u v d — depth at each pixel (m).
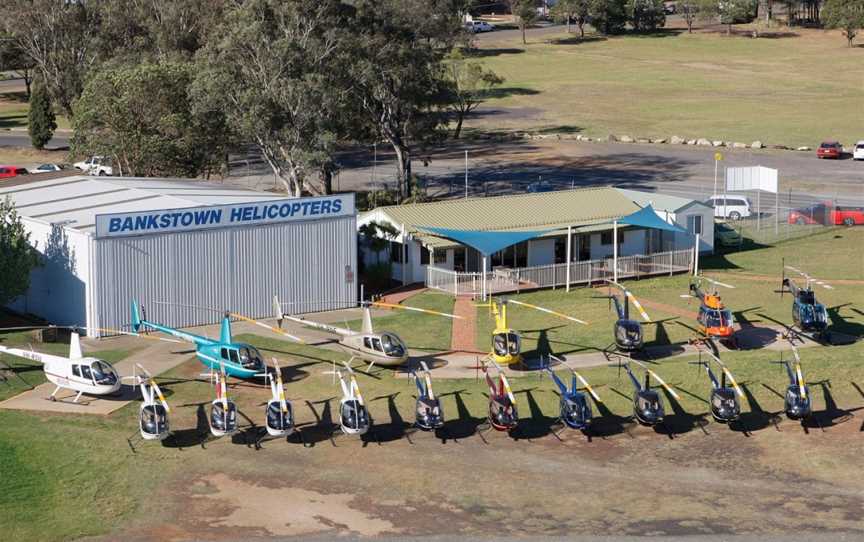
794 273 72.81
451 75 123.75
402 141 98.50
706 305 57.56
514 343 53.78
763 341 58.38
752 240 82.50
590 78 176.25
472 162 116.44
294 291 64.50
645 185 101.94
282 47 82.50
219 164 96.50
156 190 72.69
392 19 91.00
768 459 45.81
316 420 48.25
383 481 43.00
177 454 44.75
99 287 58.00
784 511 41.22
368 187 103.00
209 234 61.06
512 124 140.88
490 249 65.56
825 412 50.19
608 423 48.84
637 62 189.75
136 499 41.03
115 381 48.94
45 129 120.38
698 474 44.34
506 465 44.66
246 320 58.41
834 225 86.75
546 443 46.91
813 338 58.62
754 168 84.44
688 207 76.44
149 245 59.22
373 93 92.94
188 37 118.75
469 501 41.50
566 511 40.88
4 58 151.12
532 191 98.19
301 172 86.81
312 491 42.06
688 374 53.25
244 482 42.62
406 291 68.88
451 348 57.47
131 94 90.62
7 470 42.44
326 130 85.50
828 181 102.75
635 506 41.41
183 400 49.78
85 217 63.22
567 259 69.06
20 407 48.38
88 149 92.56
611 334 59.28
